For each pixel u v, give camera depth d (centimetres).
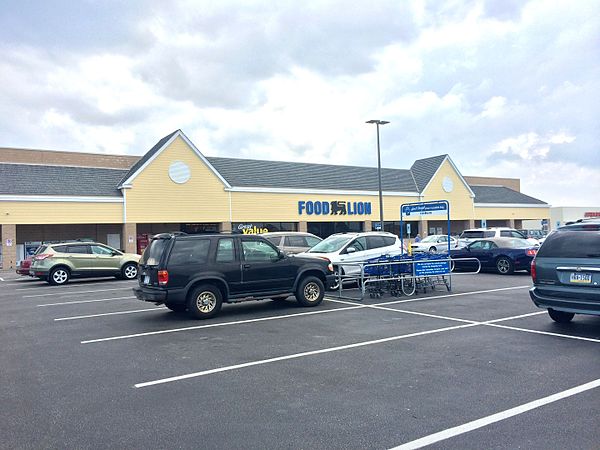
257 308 1098
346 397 507
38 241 2994
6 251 2614
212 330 868
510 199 4781
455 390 521
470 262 1936
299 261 1097
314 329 855
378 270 1245
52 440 419
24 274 2020
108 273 1936
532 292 827
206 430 432
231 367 629
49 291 1585
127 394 534
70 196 2758
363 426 433
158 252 969
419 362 631
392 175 4250
